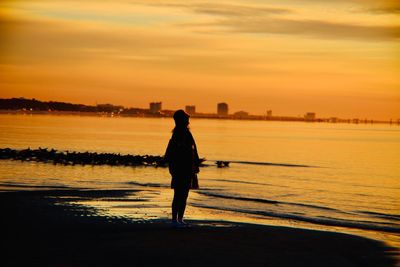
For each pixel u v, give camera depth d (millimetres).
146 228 16469
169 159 16641
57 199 23812
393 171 70812
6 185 32594
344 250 14203
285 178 55188
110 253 12766
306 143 177500
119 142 129625
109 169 52094
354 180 56719
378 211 30734
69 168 50969
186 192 16750
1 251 12805
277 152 113438
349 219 25562
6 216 18391
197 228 16766
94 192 27547
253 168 67188
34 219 17906
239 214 23672
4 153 63219
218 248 13688
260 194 36625
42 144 107625
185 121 16672
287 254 13297
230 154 99125
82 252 12828
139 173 48875
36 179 38125
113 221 17875
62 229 16062
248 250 13594
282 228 17375
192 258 12445
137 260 12094
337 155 109938
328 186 48781
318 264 12320
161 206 22906
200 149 114250
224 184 43844
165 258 12367
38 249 13078
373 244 15117
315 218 24703
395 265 12695
